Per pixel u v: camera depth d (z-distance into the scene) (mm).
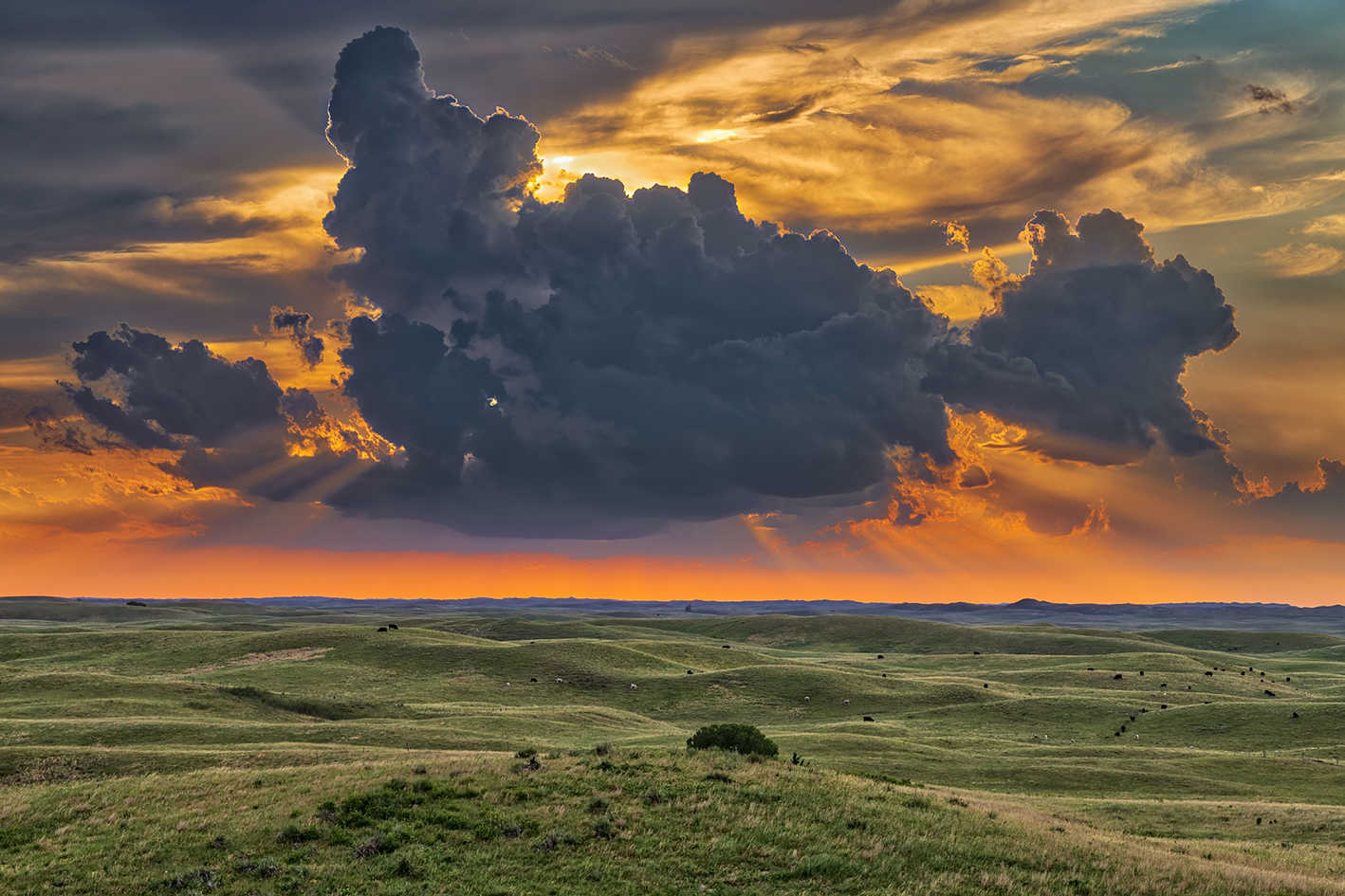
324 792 32656
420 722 97250
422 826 28812
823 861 26828
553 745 84000
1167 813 55438
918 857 28109
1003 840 30453
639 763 36812
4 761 56750
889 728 108062
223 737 76562
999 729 118812
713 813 30672
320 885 24859
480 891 24391
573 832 28312
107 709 93188
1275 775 78188
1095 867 28031
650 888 24891
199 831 29469
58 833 30406
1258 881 27625
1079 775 76188
